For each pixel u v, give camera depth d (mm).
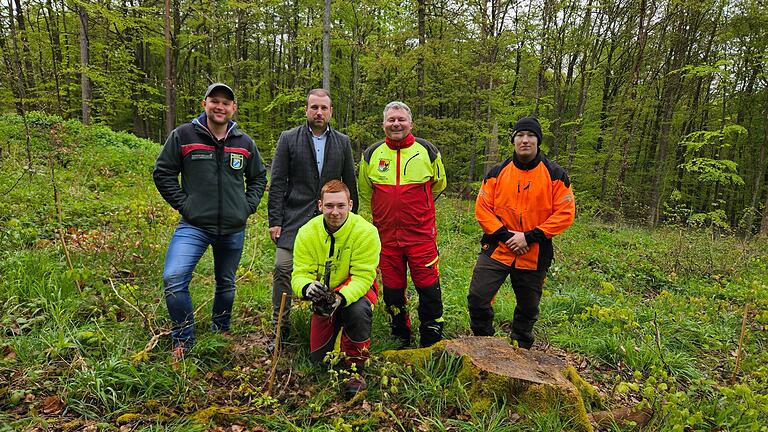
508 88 15609
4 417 2184
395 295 3373
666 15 14945
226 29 20125
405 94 15016
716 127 19609
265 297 4090
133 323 3066
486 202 3369
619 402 2984
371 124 12844
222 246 3154
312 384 2803
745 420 2621
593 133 17703
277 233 3326
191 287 4055
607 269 6887
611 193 15547
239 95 19750
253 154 3266
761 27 14516
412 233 3250
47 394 2400
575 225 10695
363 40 16047
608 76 18953
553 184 3186
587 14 17016
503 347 2887
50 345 2688
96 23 16344
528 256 3205
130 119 22875
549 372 2629
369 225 2854
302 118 15078
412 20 13727
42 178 6754
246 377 2615
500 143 14375
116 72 16641
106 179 8734
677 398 2312
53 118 12219
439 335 3443
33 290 3285
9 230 4426
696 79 17984
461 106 18922
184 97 19922
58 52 18078
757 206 18578
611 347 3787
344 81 21469
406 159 3229
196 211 2938
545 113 19672
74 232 4711
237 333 3385
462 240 7898
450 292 4934
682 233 8484
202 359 2895
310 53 20234
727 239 8562
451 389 2643
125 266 4059
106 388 2434
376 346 3252
